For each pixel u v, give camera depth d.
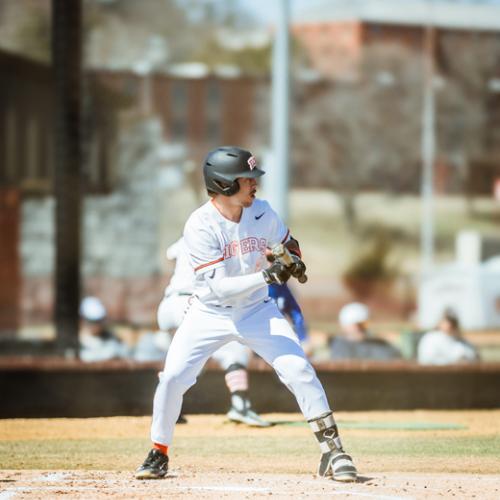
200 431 30.78
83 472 23.70
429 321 109.88
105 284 132.25
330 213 194.75
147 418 34.19
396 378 36.53
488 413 36.22
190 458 25.97
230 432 30.58
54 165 52.19
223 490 20.91
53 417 34.41
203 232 21.30
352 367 36.16
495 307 108.19
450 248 187.12
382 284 143.00
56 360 34.88
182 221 178.00
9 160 85.38
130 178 132.75
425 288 110.88
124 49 199.12
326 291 142.88
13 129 84.88
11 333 95.62
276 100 65.88
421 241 187.88
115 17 197.75
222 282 21.14
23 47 117.12
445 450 27.47
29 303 122.38
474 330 107.06
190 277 29.25
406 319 139.62
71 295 51.31
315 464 25.05
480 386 37.12
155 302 132.50
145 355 43.06
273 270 20.81
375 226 191.12
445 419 34.31
